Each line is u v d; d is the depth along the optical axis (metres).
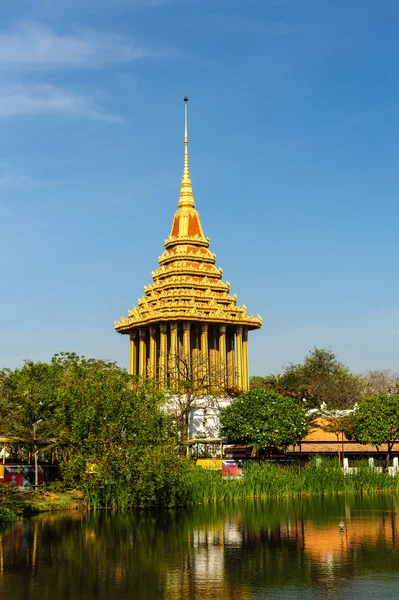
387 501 66.44
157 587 33.22
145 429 61.19
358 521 52.97
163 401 67.00
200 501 64.94
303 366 149.88
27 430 65.94
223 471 79.31
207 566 37.53
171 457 60.91
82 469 59.84
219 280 108.12
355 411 89.94
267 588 33.03
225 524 51.25
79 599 31.30
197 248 108.56
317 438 95.25
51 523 51.34
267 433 80.81
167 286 104.50
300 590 32.66
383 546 42.88
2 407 67.75
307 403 107.56
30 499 59.72
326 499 68.44
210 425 91.50
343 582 34.12
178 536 46.22
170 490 60.09
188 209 110.56
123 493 59.38
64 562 38.34
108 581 34.31
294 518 54.53
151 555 40.19
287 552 41.16
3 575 35.53
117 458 59.84
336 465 78.69
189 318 97.69
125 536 46.03
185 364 90.44
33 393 68.00
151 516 55.28
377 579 34.66
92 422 60.22
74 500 61.00
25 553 40.59
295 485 71.00
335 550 41.72
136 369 106.62
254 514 56.75
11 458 81.00
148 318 100.56
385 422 86.12
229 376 100.75
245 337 104.50
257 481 69.44
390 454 93.75
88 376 66.69
